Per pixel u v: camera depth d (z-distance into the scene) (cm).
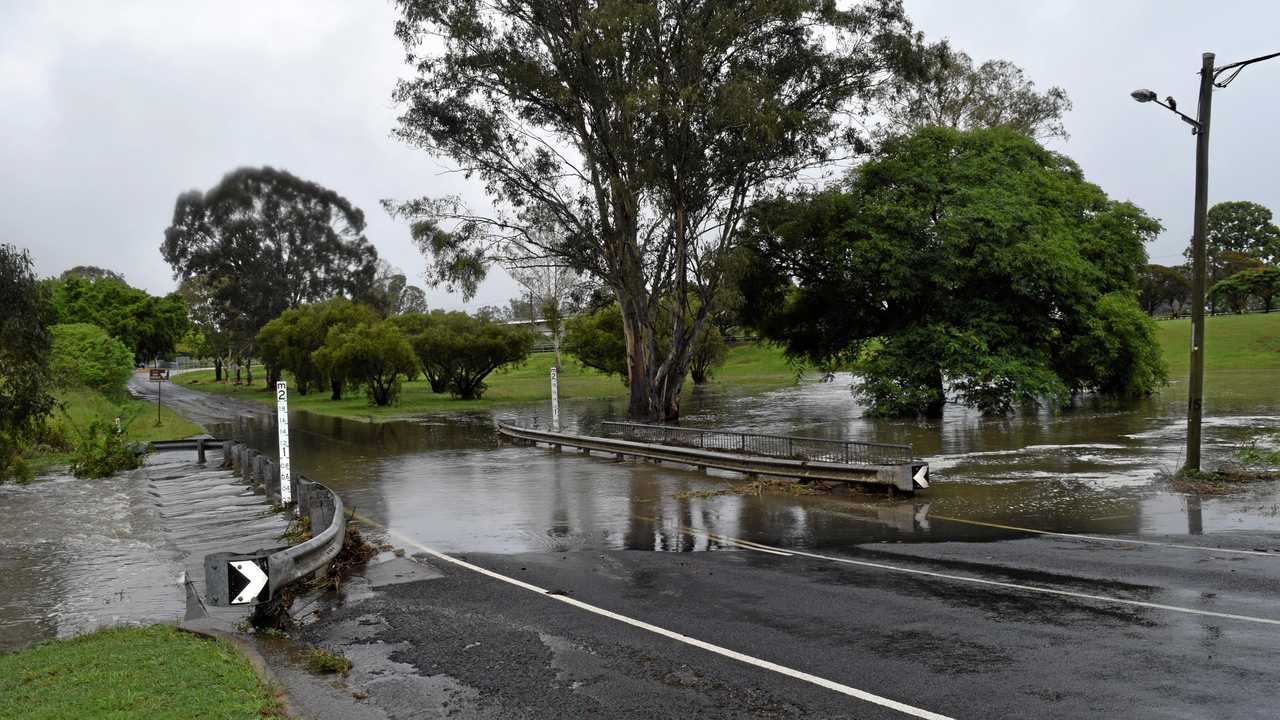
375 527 1493
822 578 1025
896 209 3562
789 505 1619
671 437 2441
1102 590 921
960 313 3606
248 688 660
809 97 3506
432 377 6656
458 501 1772
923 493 1689
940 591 942
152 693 644
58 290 8444
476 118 3500
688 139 3256
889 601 905
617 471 2219
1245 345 6975
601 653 761
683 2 3288
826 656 729
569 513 1588
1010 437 2720
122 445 2738
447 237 3522
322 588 1059
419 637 837
